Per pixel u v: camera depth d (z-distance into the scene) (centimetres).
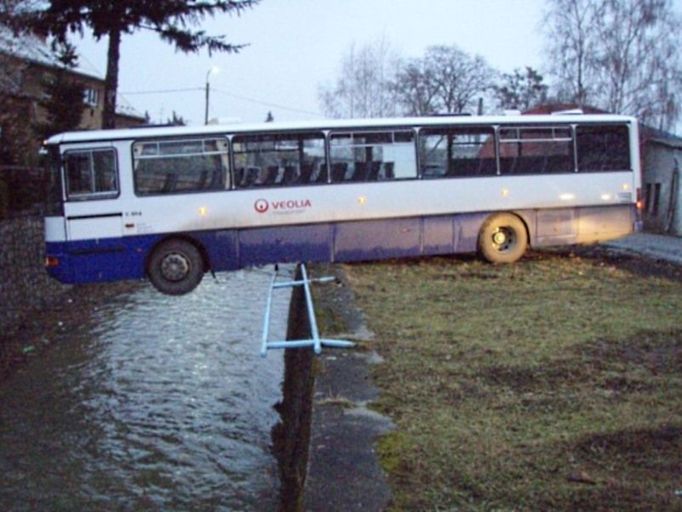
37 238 1962
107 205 1487
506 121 1648
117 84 2655
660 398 657
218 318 1759
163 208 1503
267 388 1266
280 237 1549
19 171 2353
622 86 3772
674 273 1501
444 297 1209
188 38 2653
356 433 577
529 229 1669
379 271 1546
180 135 1511
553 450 535
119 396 1218
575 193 1683
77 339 1576
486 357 809
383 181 1586
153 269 1514
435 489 473
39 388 1259
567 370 750
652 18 3734
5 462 960
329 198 1562
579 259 1742
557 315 1030
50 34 2502
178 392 1239
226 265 1534
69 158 1480
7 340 1554
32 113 3048
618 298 1177
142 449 1003
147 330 1653
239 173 1533
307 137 1555
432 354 829
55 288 2020
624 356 804
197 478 912
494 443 553
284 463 885
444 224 1622
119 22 2547
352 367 779
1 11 2178
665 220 3186
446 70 6862
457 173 1625
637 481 476
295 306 1440
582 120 1686
